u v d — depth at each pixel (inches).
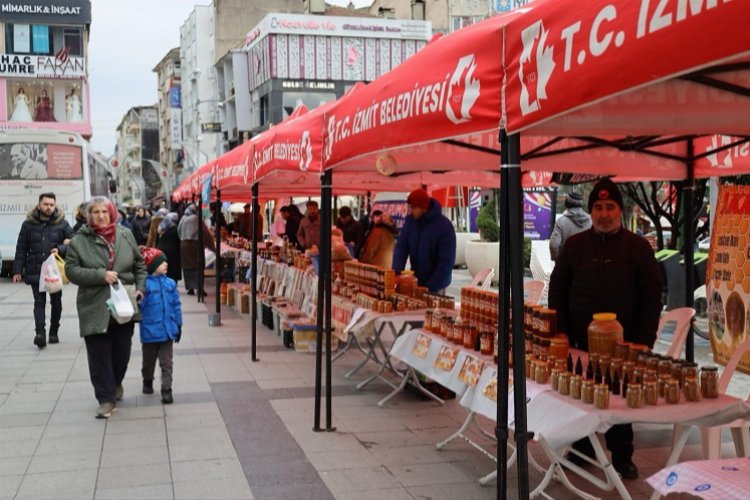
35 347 395.2
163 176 3676.2
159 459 213.9
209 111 2623.0
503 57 132.8
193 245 673.0
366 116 194.5
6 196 818.2
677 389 156.0
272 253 526.6
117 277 250.7
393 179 385.4
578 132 167.6
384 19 1876.2
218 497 185.2
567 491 188.7
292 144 272.5
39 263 388.5
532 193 782.5
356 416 260.5
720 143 247.1
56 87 1883.6
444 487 192.4
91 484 193.9
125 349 271.4
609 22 103.0
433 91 156.1
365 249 436.1
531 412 165.0
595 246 199.5
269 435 237.9
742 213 203.3
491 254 770.2
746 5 80.1
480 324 216.1
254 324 359.3
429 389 285.3
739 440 172.9
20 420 255.0
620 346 169.5
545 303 543.2
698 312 466.3
